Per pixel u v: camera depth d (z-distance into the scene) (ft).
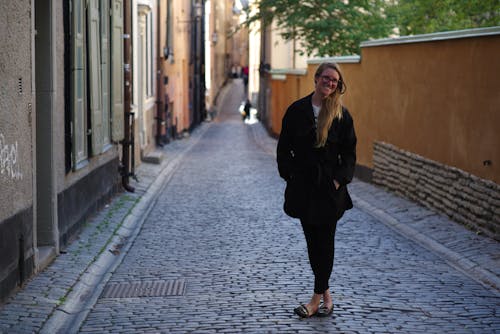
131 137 52.39
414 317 20.25
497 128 31.40
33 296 22.79
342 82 19.43
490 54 32.42
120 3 45.50
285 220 37.86
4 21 21.81
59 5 29.89
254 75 204.33
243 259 28.30
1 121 21.44
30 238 24.89
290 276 25.14
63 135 30.53
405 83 45.06
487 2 57.72
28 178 24.56
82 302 23.22
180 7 118.83
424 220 36.32
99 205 40.06
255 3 93.40
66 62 31.40
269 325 19.53
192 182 56.39
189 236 33.91
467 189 33.96
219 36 254.27
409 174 43.37
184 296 23.06
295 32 90.99
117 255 30.25
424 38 40.98
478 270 25.73
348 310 20.89
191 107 141.28
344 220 37.83
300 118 19.65
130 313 21.42
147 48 76.64
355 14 86.07
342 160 19.79
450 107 37.24
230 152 89.15
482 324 19.62
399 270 26.14
